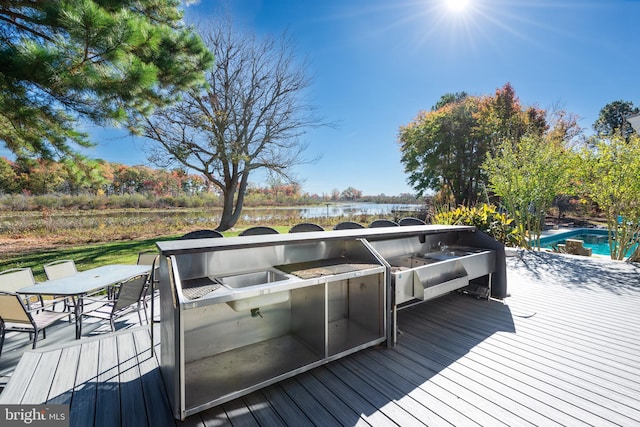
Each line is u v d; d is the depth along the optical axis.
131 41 3.06
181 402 1.33
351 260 2.36
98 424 1.37
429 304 3.03
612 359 1.96
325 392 1.64
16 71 2.67
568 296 3.26
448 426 1.37
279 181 11.98
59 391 1.59
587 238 10.85
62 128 3.95
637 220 5.14
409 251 3.23
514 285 3.68
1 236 8.76
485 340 2.24
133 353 1.99
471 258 2.77
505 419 1.42
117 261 5.70
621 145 5.24
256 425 1.39
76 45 2.84
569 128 13.24
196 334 1.89
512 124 12.86
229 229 11.28
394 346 2.15
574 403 1.53
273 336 2.20
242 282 2.05
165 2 4.73
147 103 4.62
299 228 3.82
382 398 1.58
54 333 2.74
